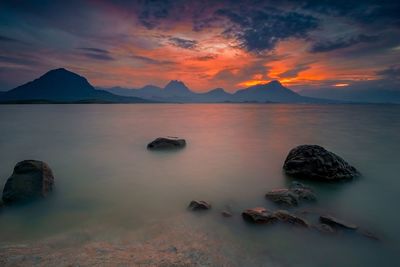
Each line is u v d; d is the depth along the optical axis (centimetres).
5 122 5394
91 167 1838
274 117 7681
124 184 1460
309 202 1170
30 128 4281
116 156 2206
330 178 1470
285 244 817
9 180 1189
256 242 825
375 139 3158
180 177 1605
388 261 757
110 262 685
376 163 1961
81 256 715
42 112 9550
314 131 3988
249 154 2303
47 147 2595
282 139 3186
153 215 1043
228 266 689
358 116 8019
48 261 683
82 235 865
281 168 1809
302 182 1484
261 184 1462
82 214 1050
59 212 1067
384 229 948
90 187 1402
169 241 823
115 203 1174
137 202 1188
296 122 5772
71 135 3497
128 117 7325
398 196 1274
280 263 721
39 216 1024
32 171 1256
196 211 1073
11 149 2480
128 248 772
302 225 914
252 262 716
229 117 7656
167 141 2592
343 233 882
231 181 1522
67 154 2267
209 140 3117
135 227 930
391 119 6550
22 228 923
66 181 1504
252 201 1202
